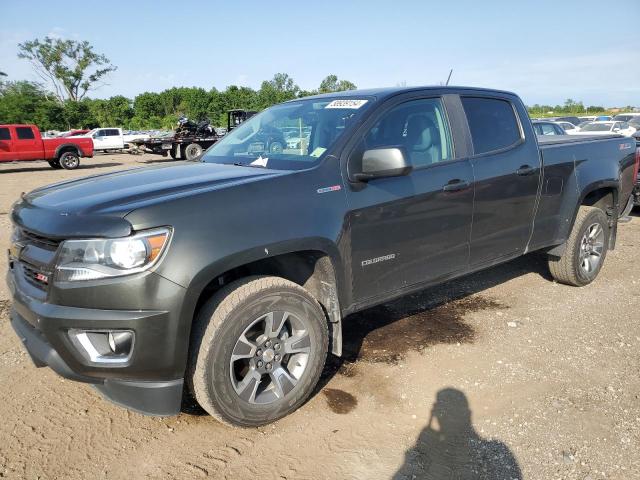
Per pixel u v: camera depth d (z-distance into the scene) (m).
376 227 3.24
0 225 8.56
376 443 2.77
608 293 5.01
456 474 2.54
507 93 4.34
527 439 2.79
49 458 2.63
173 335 2.47
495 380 3.40
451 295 4.99
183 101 92.19
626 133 25.08
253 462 2.62
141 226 2.41
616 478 2.49
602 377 3.42
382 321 4.37
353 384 3.36
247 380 2.77
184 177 3.07
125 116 83.12
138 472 2.54
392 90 3.62
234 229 2.63
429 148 3.64
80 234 2.41
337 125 3.36
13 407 3.07
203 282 2.52
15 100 57.09
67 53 69.06
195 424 2.94
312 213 2.93
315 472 2.55
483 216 3.91
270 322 2.80
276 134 3.69
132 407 2.57
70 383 3.35
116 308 2.40
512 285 5.26
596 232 5.12
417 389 3.29
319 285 3.20
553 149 4.53
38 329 2.54
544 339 4.00
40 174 19.95
